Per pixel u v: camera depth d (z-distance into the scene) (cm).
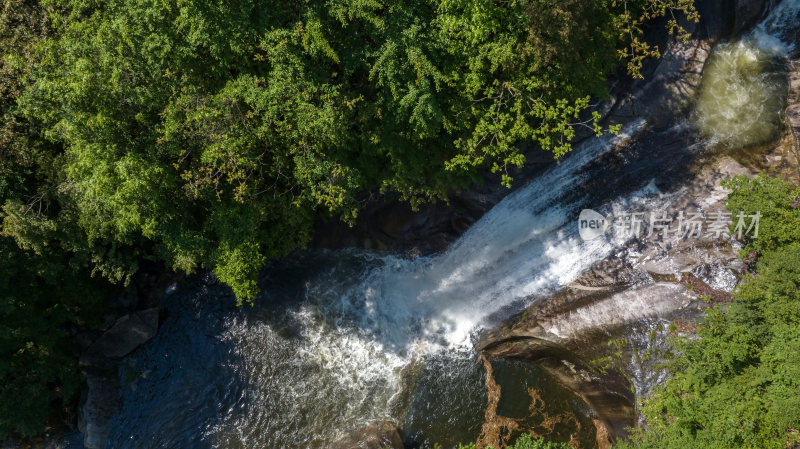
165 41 1420
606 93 1805
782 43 2022
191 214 1762
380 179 1858
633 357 1700
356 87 1677
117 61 1413
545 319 1881
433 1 1559
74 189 1616
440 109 1620
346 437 1886
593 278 1917
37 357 1941
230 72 1566
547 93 1661
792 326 1479
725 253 1781
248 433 1953
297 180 1614
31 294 1858
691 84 2055
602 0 1655
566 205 2088
